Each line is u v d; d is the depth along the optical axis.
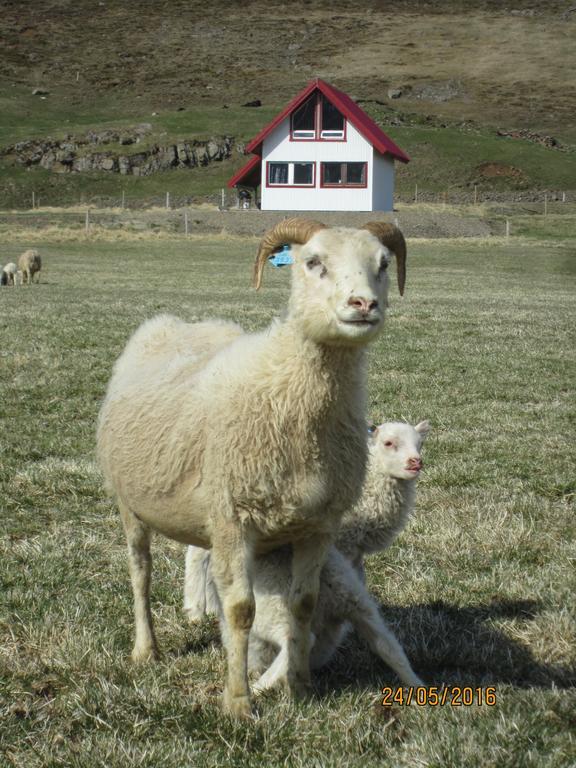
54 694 5.14
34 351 15.95
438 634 6.00
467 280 34.19
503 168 76.75
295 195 59.31
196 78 111.25
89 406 12.25
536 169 76.81
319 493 5.03
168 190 73.25
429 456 10.40
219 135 80.25
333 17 139.25
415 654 5.76
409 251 45.38
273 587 5.49
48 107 98.50
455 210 61.47
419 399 13.32
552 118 99.50
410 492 6.94
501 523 8.21
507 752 4.37
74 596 6.47
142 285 30.12
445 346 18.08
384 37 130.75
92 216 55.50
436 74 114.31
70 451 10.28
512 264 40.59
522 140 85.44
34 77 108.94
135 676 5.31
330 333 4.87
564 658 5.71
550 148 84.62
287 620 5.40
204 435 5.12
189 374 5.57
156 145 78.00
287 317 5.19
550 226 56.31
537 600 6.60
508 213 61.84
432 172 75.75
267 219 55.03
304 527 5.13
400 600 6.65
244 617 5.00
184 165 77.88
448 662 5.74
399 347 17.77
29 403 12.29
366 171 58.34
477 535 7.96
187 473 5.19
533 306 25.73
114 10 138.12
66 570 7.02
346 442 5.15
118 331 18.39
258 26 134.12
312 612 5.20
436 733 4.60
